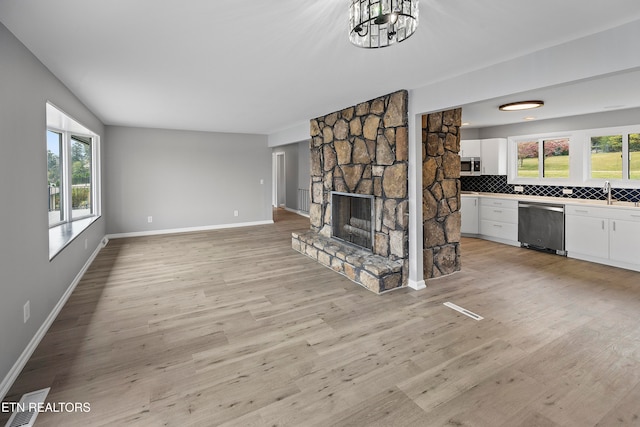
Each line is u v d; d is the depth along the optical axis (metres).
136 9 1.86
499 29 2.10
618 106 4.52
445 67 2.83
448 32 2.13
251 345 2.49
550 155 5.79
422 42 2.30
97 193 5.57
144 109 4.74
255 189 7.95
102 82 3.32
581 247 4.76
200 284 3.83
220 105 4.46
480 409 1.80
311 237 5.19
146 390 1.97
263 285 3.79
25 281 2.30
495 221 5.99
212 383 2.04
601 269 4.32
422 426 1.69
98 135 5.55
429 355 2.34
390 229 3.84
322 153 5.27
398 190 3.68
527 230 5.45
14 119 2.19
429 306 3.18
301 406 1.84
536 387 1.98
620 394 1.91
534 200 5.38
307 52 2.52
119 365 2.23
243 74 3.06
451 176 4.09
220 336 2.63
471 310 3.08
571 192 5.43
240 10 1.87
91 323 2.84
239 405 1.85
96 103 4.32
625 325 2.75
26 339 2.30
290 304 3.26
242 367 2.21
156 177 6.84
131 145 6.56
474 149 6.56
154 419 1.74
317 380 2.07
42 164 2.67
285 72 3.00
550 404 1.83
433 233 3.96
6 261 2.03
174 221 7.08
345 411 1.80
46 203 2.74
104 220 6.19
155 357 2.33
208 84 3.41
